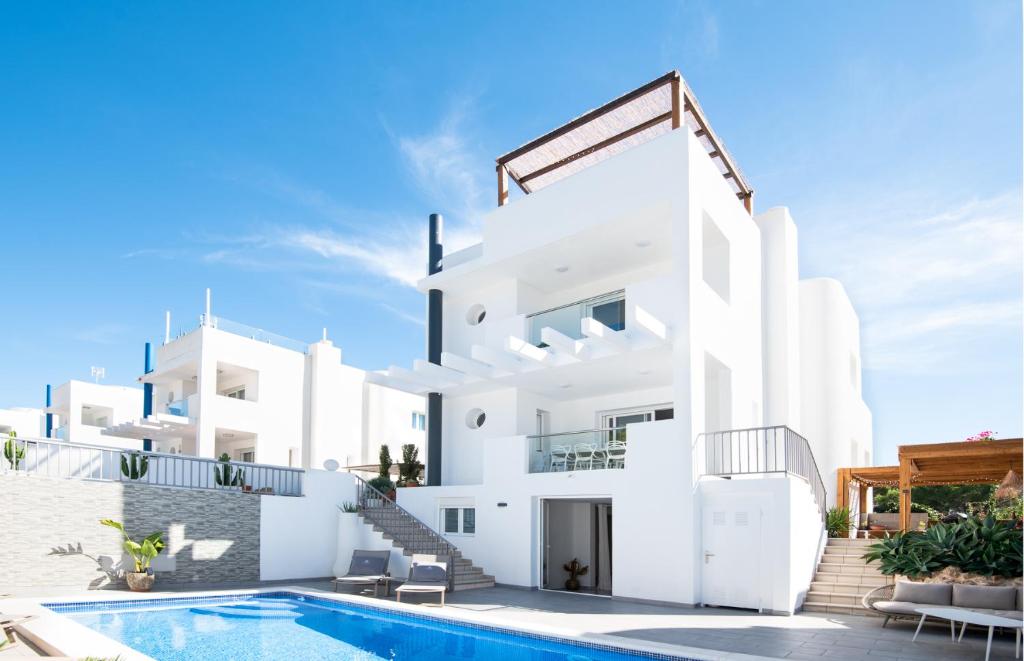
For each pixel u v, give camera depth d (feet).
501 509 53.16
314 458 95.14
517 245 57.47
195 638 33.12
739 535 41.32
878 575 41.88
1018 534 35.32
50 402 119.65
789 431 43.34
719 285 55.67
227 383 95.25
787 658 27.02
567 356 52.21
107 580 44.91
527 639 32.86
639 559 44.45
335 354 100.58
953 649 29.04
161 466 51.19
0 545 40.70
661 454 44.68
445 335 69.15
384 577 46.98
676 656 27.58
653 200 49.03
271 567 53.26
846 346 67.82
